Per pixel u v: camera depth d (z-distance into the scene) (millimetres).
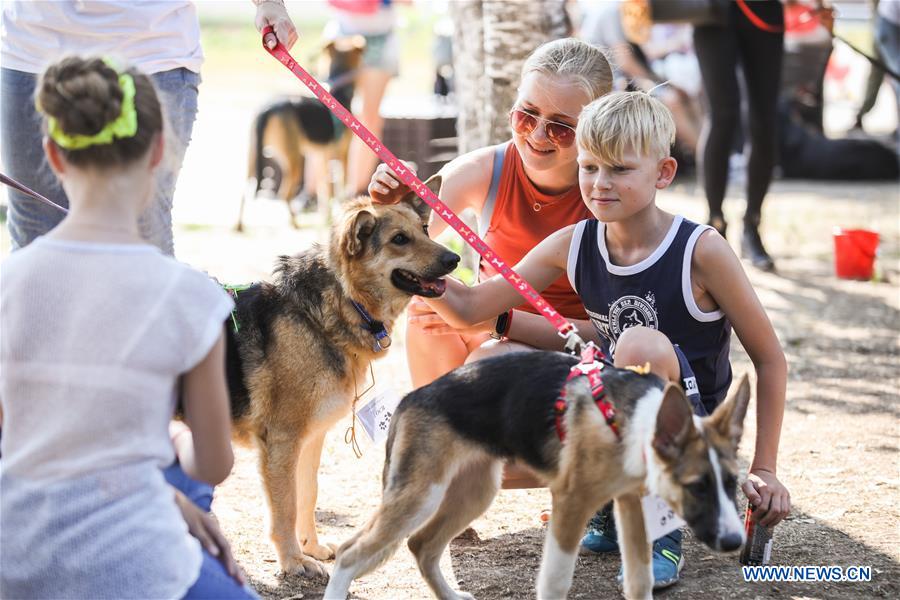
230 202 14773
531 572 4340
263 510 5105
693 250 4031
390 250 4504
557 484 3455
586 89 4566
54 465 2465
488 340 4977
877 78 15336
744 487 3943
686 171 17250
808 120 18156
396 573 4359
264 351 4449
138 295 2494
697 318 4102
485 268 5316
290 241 12031
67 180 2574
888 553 4461
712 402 4270
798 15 14273
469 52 8555
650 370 3740
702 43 9578
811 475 5418
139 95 2574
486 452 3674
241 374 4445
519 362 3662
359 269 4477
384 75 14039
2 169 5207
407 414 3732
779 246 12086
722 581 4203
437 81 17188
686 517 3100
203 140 19000
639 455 3232
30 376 2475
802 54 18016
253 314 4523
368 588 4203
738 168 16938
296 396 4422
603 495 3381
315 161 14977
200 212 13930
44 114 2502
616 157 3861
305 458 4570
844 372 7453
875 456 5703
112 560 2453
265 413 4426
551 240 4422
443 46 17062
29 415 2486
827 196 15656
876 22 13758
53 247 2514
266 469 4410
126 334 2473
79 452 2469
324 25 33938
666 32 15984
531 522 4910
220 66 29172
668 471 3109
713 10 9250
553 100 4570
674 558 4141
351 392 4594
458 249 9406
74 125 2451
